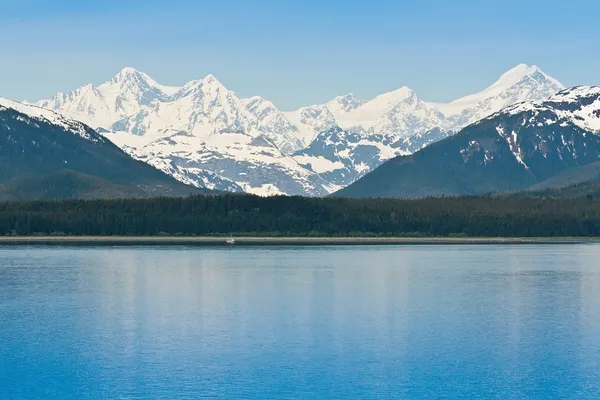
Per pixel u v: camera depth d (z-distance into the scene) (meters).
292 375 190.25
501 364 199.62
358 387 182.12
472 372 193.12
